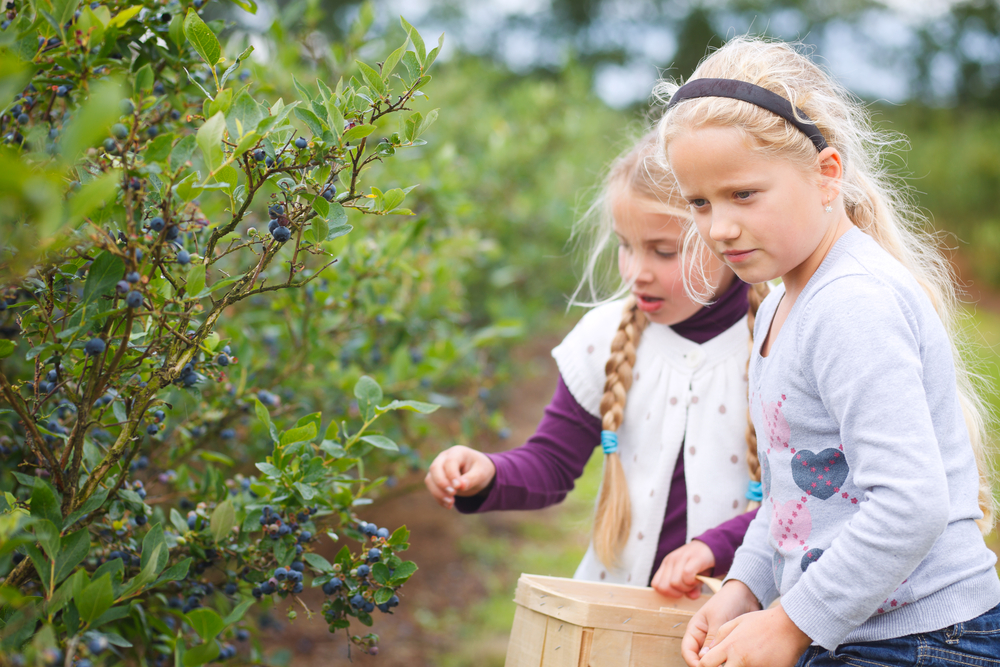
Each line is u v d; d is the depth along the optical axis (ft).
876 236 4.30
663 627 4.06
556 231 17.29
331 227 3.68
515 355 16.52
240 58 3.80
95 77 3.93
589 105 21.74
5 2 3.87
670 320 5.26
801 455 3.80
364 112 3.81
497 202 16.05
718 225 3.71
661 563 5.09
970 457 3.74
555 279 17.57
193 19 3.62
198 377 3.82
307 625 9.20
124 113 3.56
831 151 3.73
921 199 40.96
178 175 3.26
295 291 7.17
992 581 3.59
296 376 7.51
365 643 4.31
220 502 4.69
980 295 33.45
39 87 3.87
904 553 3.21
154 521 4.77
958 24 64.03
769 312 4.28
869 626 3.55
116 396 4.01
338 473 4.90
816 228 3.76
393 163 10.14
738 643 3.55
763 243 3.68
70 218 2.56
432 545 11.83
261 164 3.64
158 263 3.35
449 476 4.97
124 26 4.26
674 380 5.25
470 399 9.93
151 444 6.00
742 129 3.61
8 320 4.32
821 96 3.99
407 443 8.80
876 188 4.45
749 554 4.23
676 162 3.79
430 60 3.83
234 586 4.54
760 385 4.09
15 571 3.60
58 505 3.46
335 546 9.66
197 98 4.75
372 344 8.36
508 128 17.42
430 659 8.88
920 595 3.49
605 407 5.33
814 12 64.80
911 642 3.49
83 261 3.52
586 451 5.61
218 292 6.82
